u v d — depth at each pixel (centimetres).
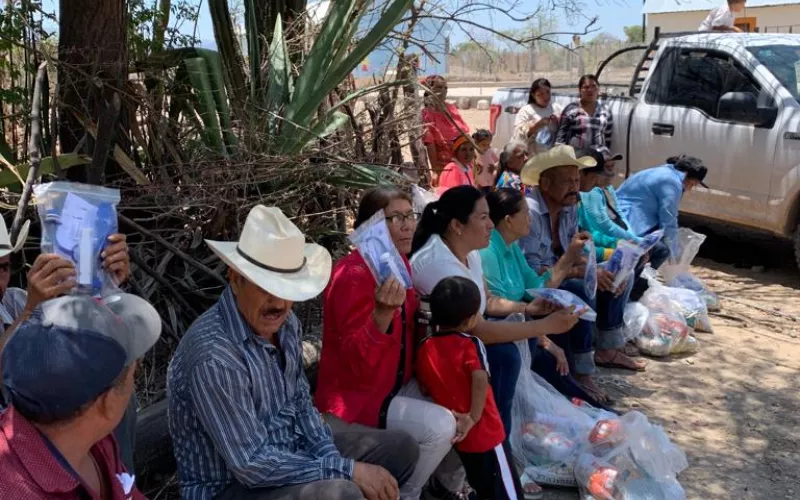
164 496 353
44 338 170
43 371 166
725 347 584
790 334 612
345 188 493
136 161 461
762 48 752
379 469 287
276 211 277
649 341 561
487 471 354
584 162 525
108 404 175
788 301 690
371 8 535
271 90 514
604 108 835
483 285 413
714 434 457
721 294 709
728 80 757
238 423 267
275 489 274
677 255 626
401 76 568
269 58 536
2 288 262
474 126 1752
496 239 436
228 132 462
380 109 562
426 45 572
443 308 345
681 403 495
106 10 438
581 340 489
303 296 266
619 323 538
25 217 397
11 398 169
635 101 841
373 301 336
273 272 270
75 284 241
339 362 340
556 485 394
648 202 616
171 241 443
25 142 454
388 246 336
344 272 339
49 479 168
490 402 353
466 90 2370
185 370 270
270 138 469
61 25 443
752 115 715
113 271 252
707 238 862
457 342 347
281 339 293
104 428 178
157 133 455
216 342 269
